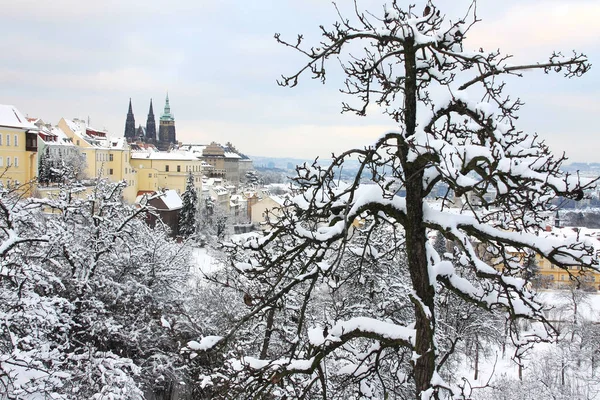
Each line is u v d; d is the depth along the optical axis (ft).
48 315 45.60
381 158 21.74
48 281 57.77
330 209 23.30
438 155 19.24
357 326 22.59
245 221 349.41
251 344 56.44
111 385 52.54
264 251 23.81
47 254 61.41
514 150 19.43
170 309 73.92
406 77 21.27
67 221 68.85
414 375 21.13
